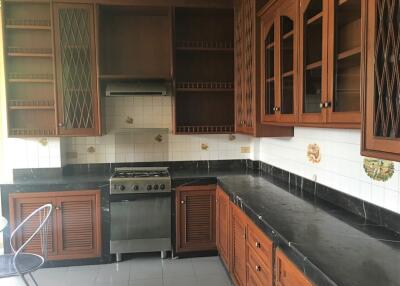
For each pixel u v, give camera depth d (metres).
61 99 3.26
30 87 3.35
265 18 2.66
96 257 3.24
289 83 2.26
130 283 2.90
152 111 3.75
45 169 3.42
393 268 1.26
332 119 1.69
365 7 1.28
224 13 3.66
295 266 1.47
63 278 2.99
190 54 3.73
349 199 2.10
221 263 3.28
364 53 1.30
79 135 3.30
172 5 3.37
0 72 3.36
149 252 3.50
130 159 3.74
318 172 2.49
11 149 3.36
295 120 2.13
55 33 3.22
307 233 1.67
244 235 2.32
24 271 2.25
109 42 3.60
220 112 3.81
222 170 3.72
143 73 3.63
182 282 2.91
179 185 3.28
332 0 1.67
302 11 1.99
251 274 2.19
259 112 2.82
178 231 3.32
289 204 2.25
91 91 3.29
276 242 1.70
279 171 3.21
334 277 1.19
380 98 1.23
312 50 1.93
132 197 3.22
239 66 3.39
